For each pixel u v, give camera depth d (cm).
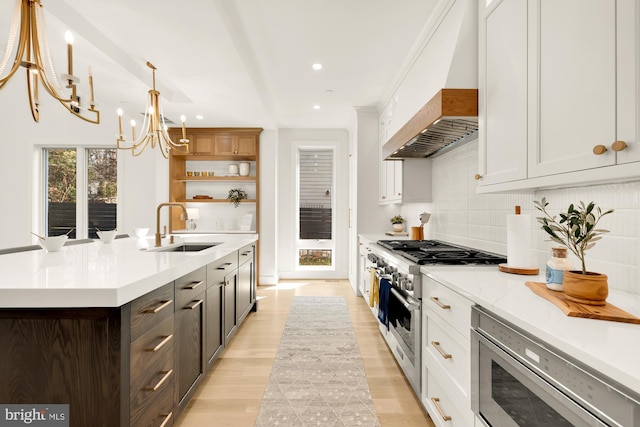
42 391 112
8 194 479
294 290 468
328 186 554
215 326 226
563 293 117
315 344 282
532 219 178
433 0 217
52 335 111
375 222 436
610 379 67
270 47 280
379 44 272
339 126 529
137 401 122
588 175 103
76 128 483
